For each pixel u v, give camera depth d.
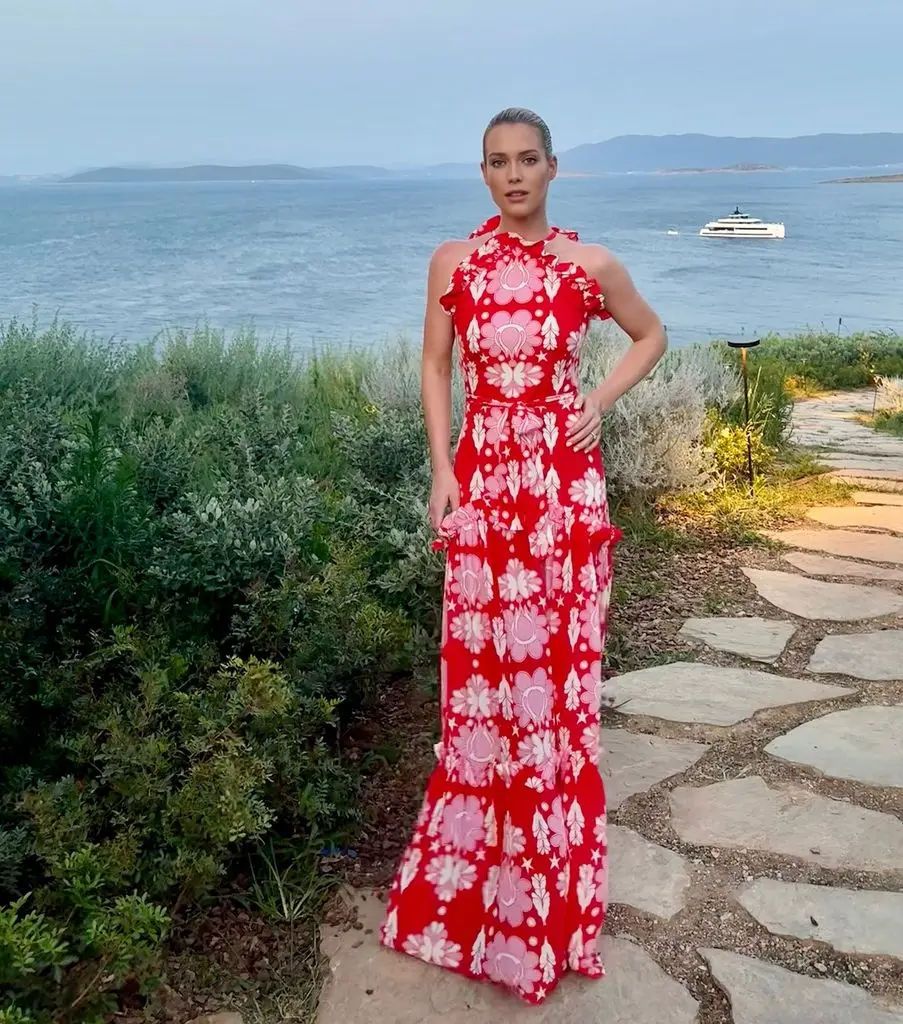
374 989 2.39
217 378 8.05
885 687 3.94
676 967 2.45
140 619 3.43
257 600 3.41
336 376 8.84
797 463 7.34
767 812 3.08
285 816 2.86
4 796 2.72
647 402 6.32
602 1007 2.32
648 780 3.28
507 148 2.15
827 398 11.83
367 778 3.24
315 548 3.83
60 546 3.77
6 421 5.25
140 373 7.81
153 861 2.49
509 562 2.34
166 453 4.64
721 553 5.51
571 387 2.34
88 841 2.56
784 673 4.09
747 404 7.27
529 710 2.35
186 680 3.16
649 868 2.82
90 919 2.22
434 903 2.49
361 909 2.66
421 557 4.03
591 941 2.43
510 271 2.24
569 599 2.35
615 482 6.13
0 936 1.98
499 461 2.32
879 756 3.40
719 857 2.87
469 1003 2.35
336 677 3.38
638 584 5.04
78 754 2.71
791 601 4.84
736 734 3.58
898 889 2.71
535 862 2.36
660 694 3.89
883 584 5.04
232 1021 2.32
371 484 5.25
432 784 2.57
